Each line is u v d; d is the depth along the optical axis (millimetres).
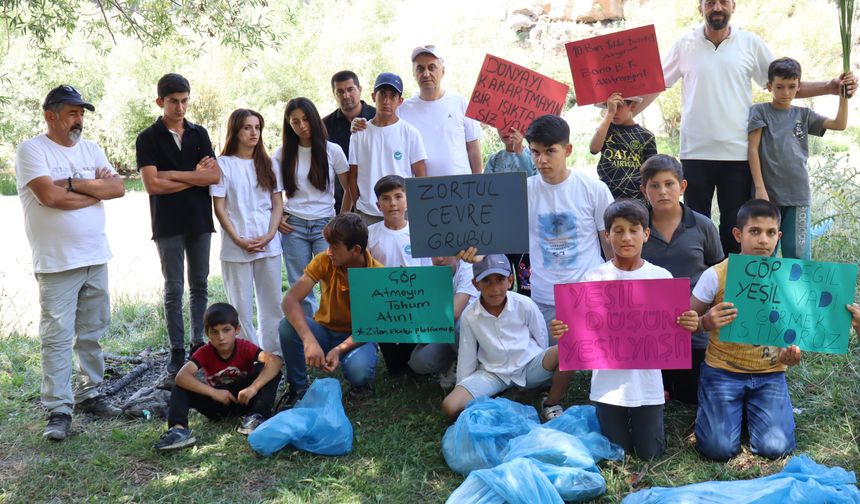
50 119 4586
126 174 21719
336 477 3961
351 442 4195
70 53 20578
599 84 5438
